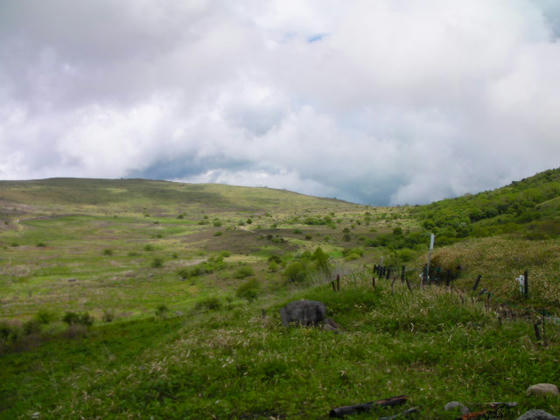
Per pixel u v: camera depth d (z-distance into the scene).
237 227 159.25
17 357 18.27
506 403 4.33
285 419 4.77
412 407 4.52
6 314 44.12
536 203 90.06
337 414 4.54
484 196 125.81
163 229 161.12
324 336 8.83
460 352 6.56
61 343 21.09
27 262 87.44
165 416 5.25
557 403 4.26
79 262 90.62
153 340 17.89
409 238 80.88
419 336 8.16
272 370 6.45
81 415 5.67
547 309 9.63
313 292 14.15
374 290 12.39
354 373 6.01
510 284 11.98
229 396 5.63
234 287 57.38
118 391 6.34
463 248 20.17
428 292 11.05
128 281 68.75
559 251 14.93
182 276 71.31
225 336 9.28
